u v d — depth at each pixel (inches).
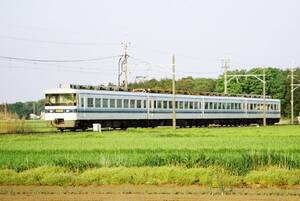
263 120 4468.5
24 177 1284.4
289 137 2475.4
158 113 3388.3
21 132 2915.8
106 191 1168.2
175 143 2052.2
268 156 1449.3
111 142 2098.9
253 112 4407.0
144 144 1996.8
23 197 1087.6
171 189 1193.4
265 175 1275.8
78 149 1792.6
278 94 7357.3
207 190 1180.5
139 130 2979.8
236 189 1198.3
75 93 2797.7
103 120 2992.1
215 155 1523.1
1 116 4301.2
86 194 1127.6
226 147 1862.7
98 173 1288.1
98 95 2928.2
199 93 3846.0
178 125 3654.0
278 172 1295.5
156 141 2159.2
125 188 1210.6
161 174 1288.1
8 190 1182.9
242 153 1585.9
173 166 1376.7
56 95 2829.7
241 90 6756.9
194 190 1179.3
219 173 1317.7
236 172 1333.7
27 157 1552.7
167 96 3479.3
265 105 4591.5
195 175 1280.8
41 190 1184.2
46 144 2004.2
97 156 1569.9
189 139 2300.7
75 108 2790.4
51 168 1348.4
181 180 1274.6
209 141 2177.7
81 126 2864.2
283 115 7529.5
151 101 3329.2
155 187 1224.8
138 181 1273.4
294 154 1595.7
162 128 3376.0
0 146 1915.6
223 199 1058.7
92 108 2888.8
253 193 1143.6
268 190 1187.3
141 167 1374.3
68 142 2102.6
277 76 7436.0
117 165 1432.1
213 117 3897.6
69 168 1391.5
